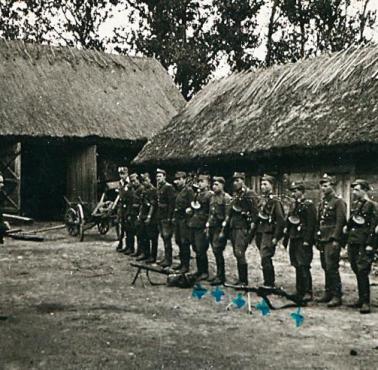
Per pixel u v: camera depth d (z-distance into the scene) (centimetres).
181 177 1141
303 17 3120
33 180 2541
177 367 566
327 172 1465
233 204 955
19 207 2064
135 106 2406
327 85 1606
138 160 2008
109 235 1758
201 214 1044
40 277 1054
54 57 2453
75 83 2380
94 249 1439
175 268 1134
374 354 609
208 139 1797
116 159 2320
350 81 1552
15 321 743
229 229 973
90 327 714
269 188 899
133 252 1351
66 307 821
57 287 963
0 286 970
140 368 564
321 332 694
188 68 3206
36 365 575
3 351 620
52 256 1317
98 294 909
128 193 1345
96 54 2581
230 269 1163
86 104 2294
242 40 3281
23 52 2394
